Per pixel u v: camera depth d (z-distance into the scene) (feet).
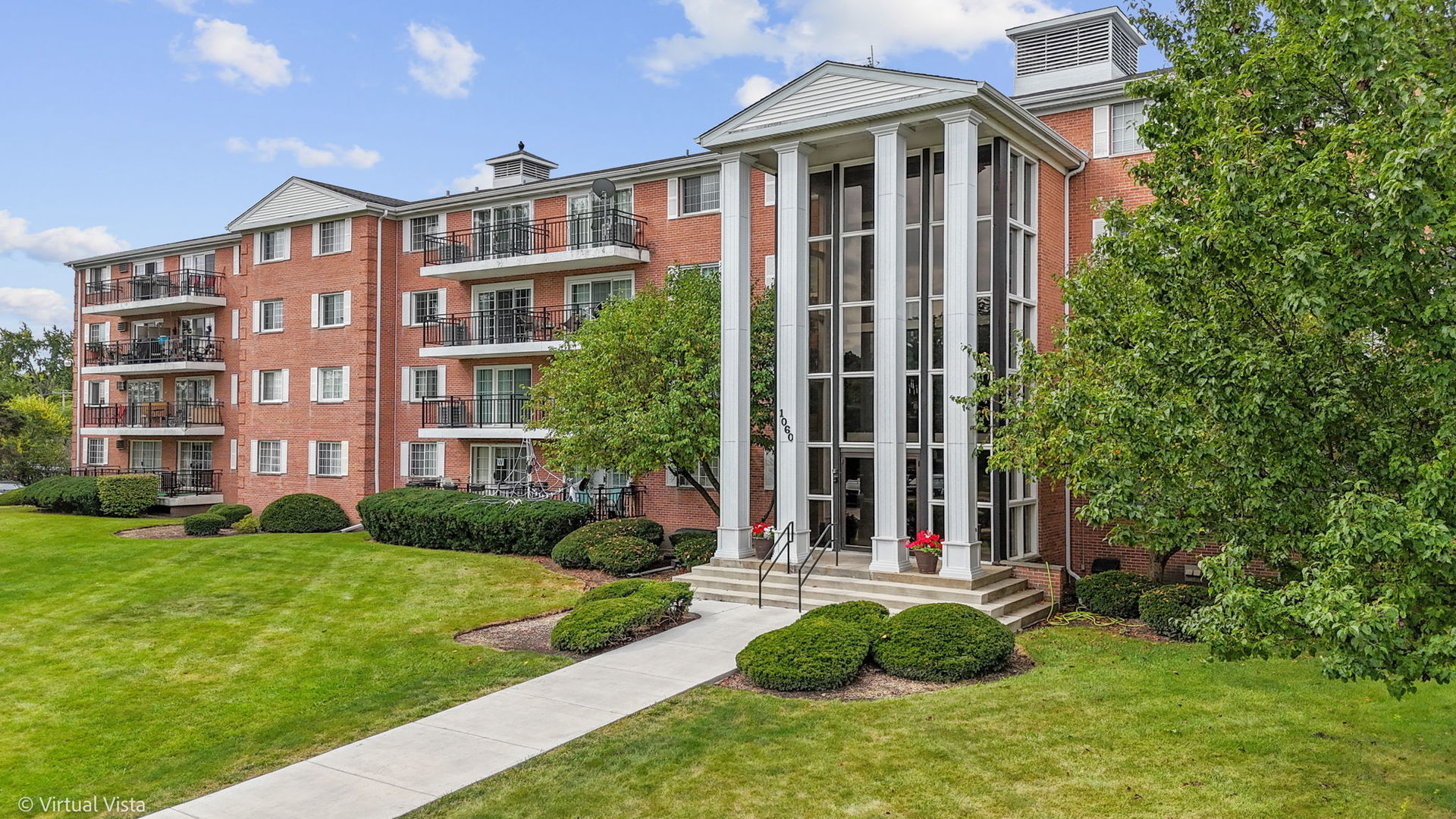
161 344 116.88
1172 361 25.66
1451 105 19.90
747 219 59.31
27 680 39.22
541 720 33.04
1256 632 22.08
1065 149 60.54
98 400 131.64
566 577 62.49
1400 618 20.44
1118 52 73.00
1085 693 35.06
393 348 99.66
